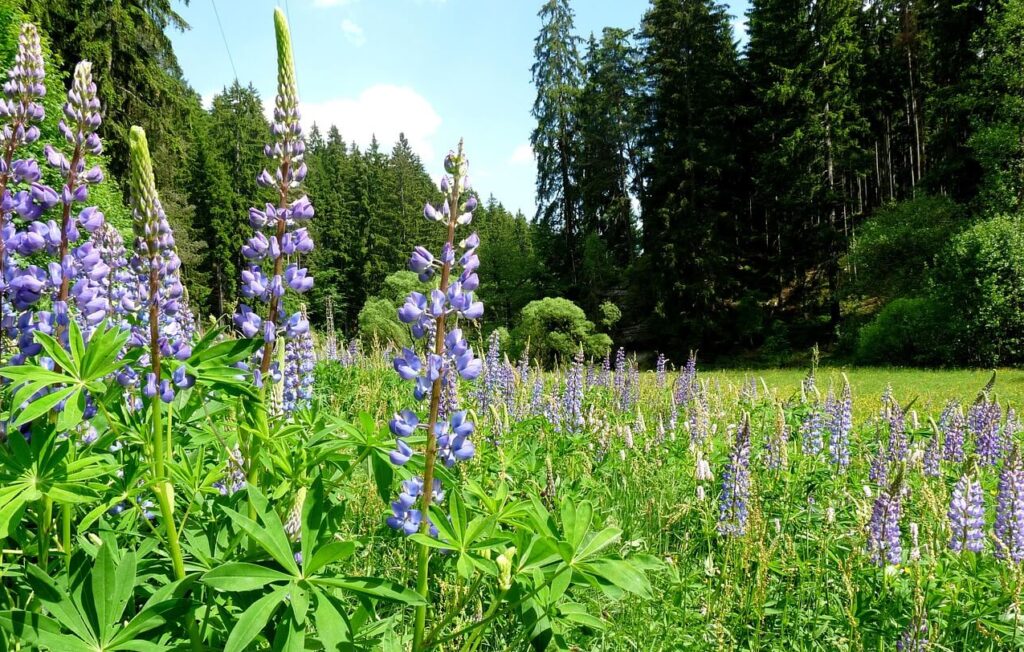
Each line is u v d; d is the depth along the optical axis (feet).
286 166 7.81
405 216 194.08
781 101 97.25
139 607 7.36
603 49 120.37
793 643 10.35
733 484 13.14
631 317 113.29
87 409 6.86
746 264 111.65
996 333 76.33
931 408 33.99
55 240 6.84
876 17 120.26
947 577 11.57
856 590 10.97
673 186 106.01
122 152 54.90
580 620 7.06
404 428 6.53
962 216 86.99
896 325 83.35
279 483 8.34
